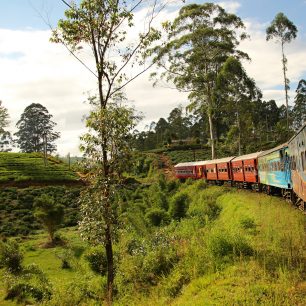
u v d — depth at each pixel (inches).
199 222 976.9
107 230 514.3
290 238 502.9
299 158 604.4
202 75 1865.2
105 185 498.3
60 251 1147.3
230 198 1119.6
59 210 1299.2
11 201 1876.2
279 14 2036.2
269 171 1010.1
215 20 1857.8
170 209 1213.7
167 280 534.9
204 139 4207.7
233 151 2386.8
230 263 486.6
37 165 2696.9
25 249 1200.2
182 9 1847.9
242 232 617.9
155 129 5625.0
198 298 412.2
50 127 5339.6
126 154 511.5
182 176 2294.5
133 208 1393.9
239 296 374.0
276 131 2984.7
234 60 1755.7
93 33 516.1
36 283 762.2
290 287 374.3
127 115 512.7
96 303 591.2
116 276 631.8
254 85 1972.2
